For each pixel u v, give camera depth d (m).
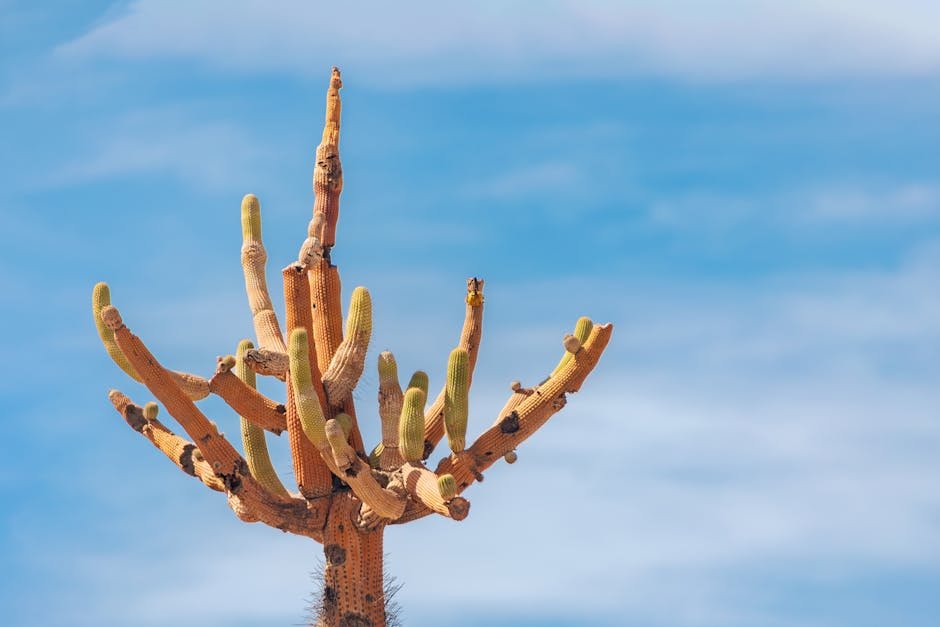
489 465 29.95
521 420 29.98
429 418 30.88
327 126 31.53
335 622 29.78
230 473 29.16
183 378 30.20
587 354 30.14
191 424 28.61
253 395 30.67
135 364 27.91
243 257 32.72
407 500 29.23
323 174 31.20
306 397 28.30
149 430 32.06
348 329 30.25
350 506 30.05
